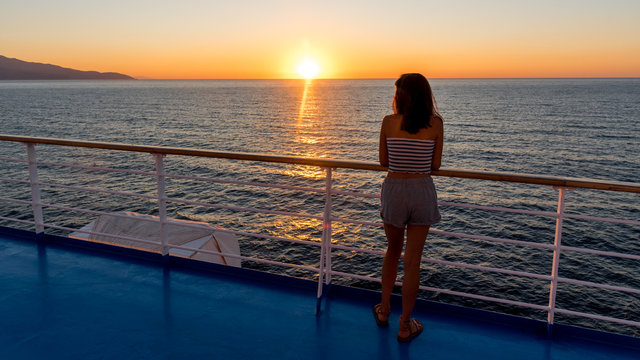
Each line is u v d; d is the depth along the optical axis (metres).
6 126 67.69
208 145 51.03
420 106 2.10
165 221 3.34
